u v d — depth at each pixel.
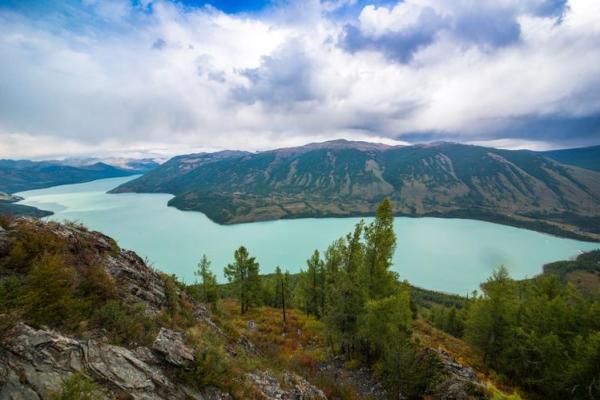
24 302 8.82
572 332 28.17
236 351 16.00
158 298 15.83
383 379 22.81
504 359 29.91
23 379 6.73
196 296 24.11
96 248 15.87
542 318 30.62
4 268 10.62
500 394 18.38
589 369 22.69
